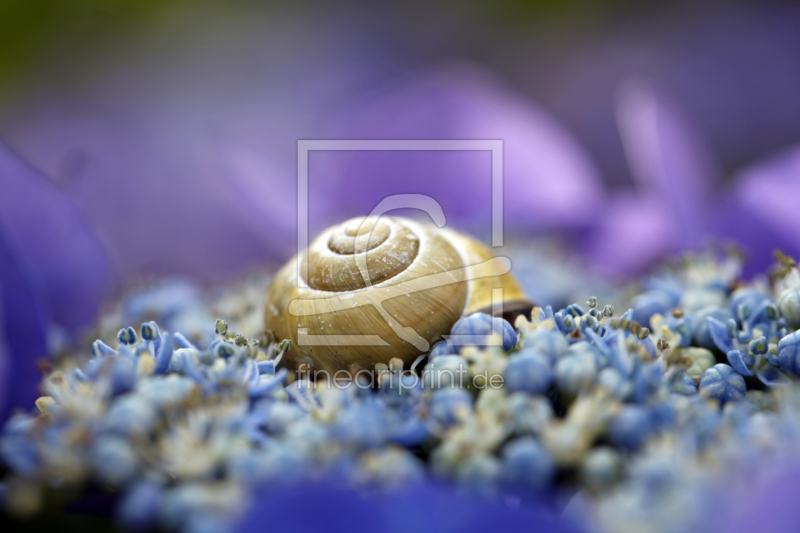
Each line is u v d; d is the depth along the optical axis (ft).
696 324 0.39
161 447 0.33
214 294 0.49
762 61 0.89
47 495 0.34
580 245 0.62
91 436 0.33
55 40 0.90
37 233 0.47
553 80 0.92
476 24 0.96
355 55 0.93
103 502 0.35
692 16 0.93
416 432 0.34
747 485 0.31
